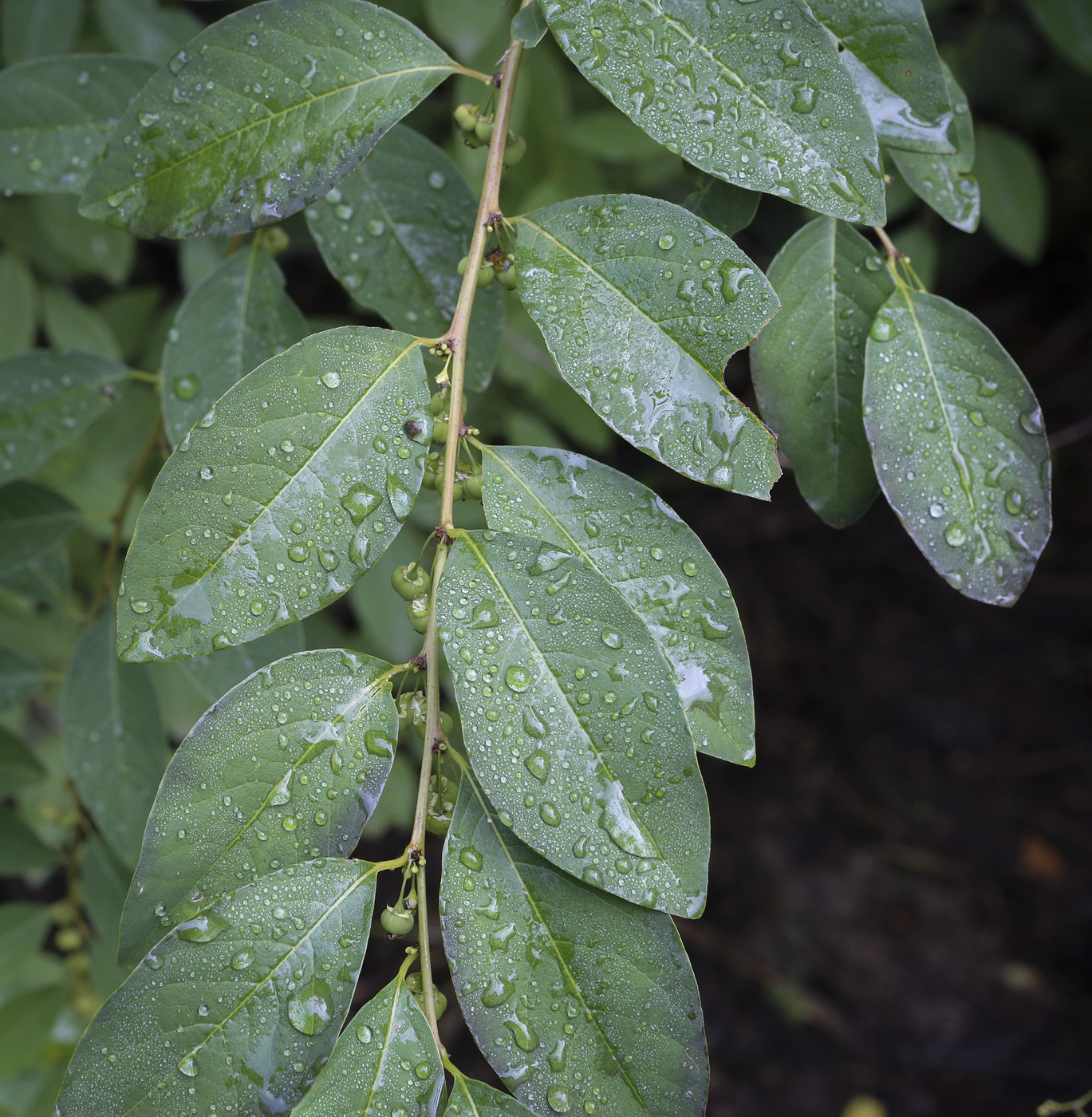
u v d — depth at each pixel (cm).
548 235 33
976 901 117
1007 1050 106
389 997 31
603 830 31
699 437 32
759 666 133
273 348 40
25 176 39
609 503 33
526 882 32
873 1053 107
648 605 33
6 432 42
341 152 34
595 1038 31
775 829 122
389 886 94
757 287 32
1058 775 125
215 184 34
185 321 39
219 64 33
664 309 33
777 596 138
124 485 63
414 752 75
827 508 36
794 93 32
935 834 121
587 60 32
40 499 44
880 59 34
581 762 31
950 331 35
